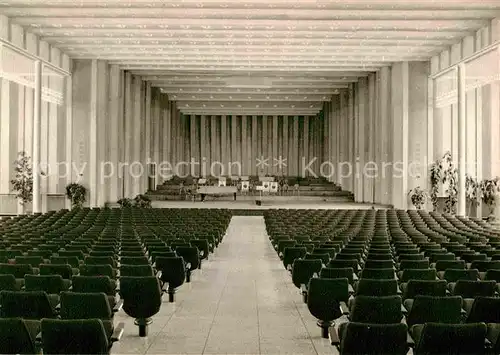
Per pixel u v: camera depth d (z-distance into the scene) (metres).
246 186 36.78
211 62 29.58
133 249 9.98
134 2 19.59
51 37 24.97
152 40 25.02
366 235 13.55
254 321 7.71
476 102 24.47
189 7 20.25
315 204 33.34
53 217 18.12
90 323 4.49
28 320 5.30
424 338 4.38
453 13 20.89
